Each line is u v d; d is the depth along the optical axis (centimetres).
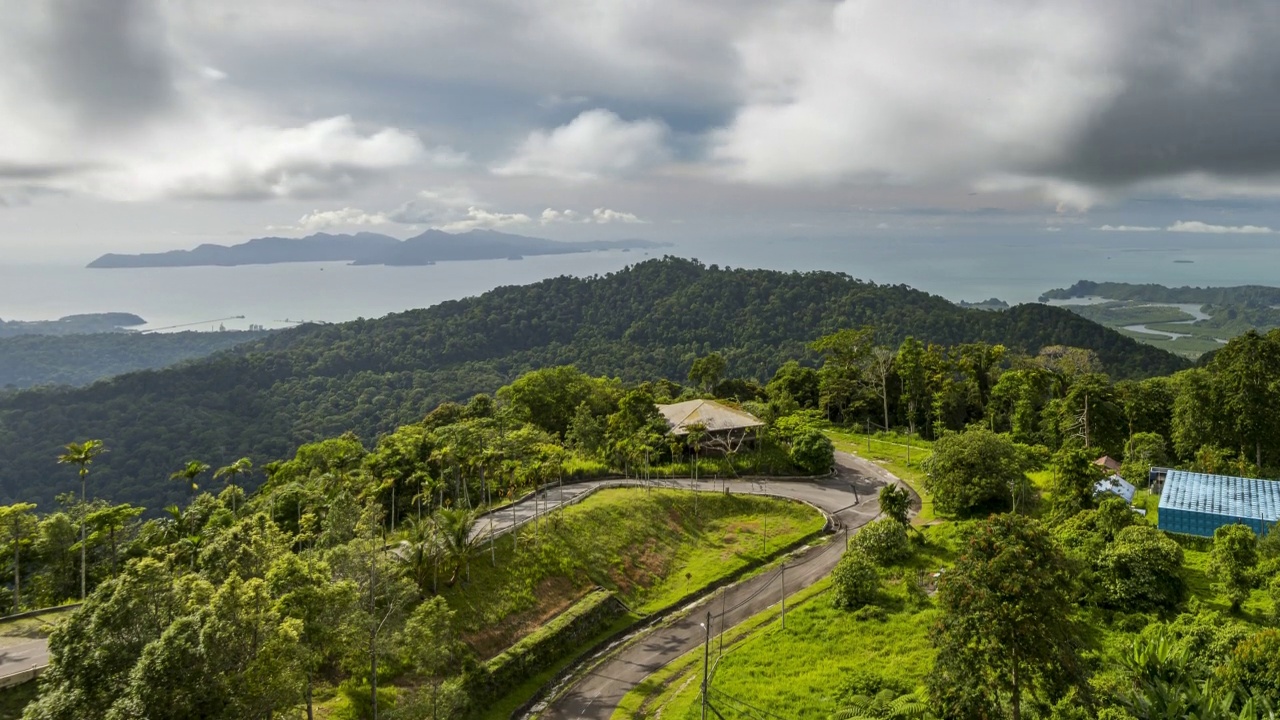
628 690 5541
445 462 8394
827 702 4841
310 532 6556
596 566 7206
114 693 3052
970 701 3362
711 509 8681
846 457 11119
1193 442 9094
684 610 6825
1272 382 8312
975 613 3269
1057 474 7006
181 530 7494
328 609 3878
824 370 14350
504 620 6122
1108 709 3628
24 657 4409
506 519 7631
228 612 3161
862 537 7031
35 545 6831
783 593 6562
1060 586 3400
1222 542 5362
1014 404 11975
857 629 5853
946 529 7556
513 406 12219
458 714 4988
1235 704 3634
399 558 5919
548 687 5653
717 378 16125
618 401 11838
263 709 3203
